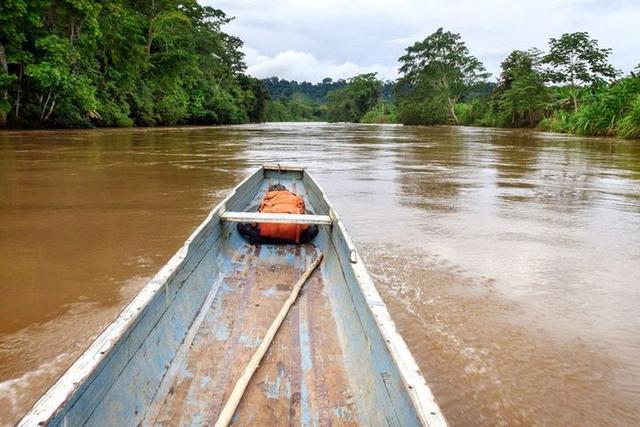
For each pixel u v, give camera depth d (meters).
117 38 28.09
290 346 2.67
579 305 3.72
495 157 15.09
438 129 42.38
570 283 4.16
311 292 3.46
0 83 19.22
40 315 3.38
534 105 37.97
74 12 21.16
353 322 2.69
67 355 2.91
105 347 1.81
